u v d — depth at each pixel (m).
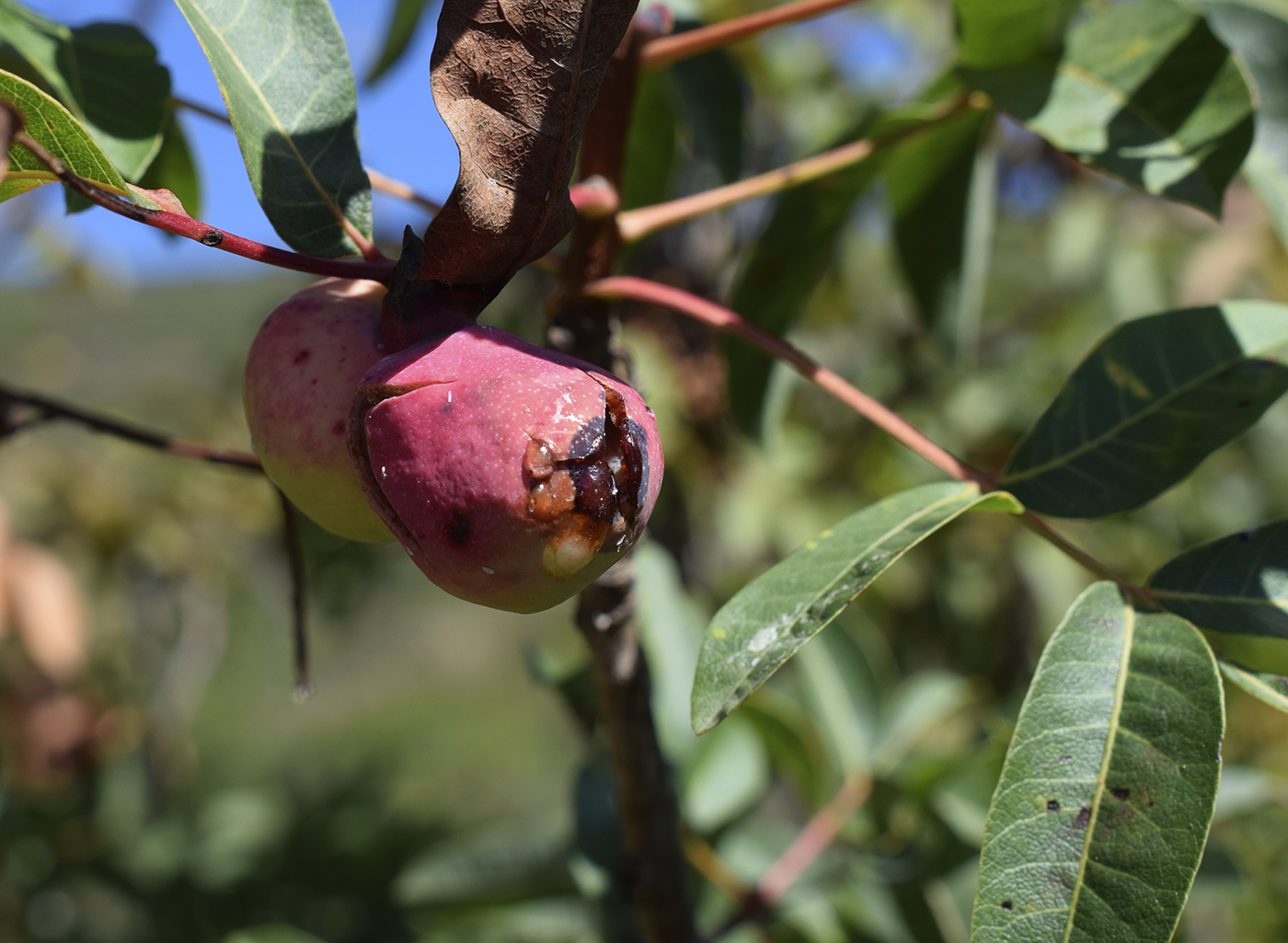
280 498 0.26
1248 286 0.60
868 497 0.62
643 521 0.21
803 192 0.31
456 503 0.20
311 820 0.71
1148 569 0.60
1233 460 0.64
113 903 0.76
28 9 0.24
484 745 2.28
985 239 0.33
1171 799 0.20
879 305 0.68
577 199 0.24
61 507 0.76
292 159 0.22
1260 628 0.22
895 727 0.37
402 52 0.34
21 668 0.61
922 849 0.35
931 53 0.68
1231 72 0.25
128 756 0.70
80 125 0.20
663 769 0.27
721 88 0.32
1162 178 0.25
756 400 0.32
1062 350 0.65
